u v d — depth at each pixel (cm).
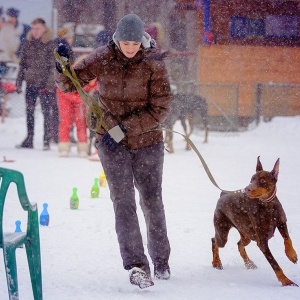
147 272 994
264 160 2695
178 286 1001
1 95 4172
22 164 2498
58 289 967
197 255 1214
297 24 4453
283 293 962
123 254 995
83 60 1024
